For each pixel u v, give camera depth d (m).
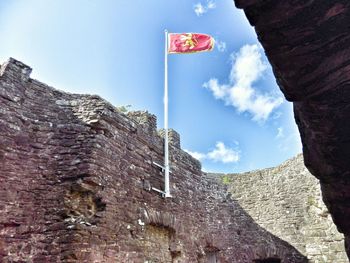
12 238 6.48
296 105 2.80
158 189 9.81
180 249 10.05
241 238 13.84
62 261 6.41
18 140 7.21
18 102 7.48
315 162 3.05
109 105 8.55
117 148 8.45
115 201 7.84
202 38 13.12
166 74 11.81
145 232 8.76
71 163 7.48
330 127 2.49
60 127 7.87
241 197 14.97
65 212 6.95
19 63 7.82
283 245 13.62
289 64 2.37
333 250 12.73
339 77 2.26
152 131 10.55
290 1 2.12
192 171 12.48
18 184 6.90
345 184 2.81
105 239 7.18
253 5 2.25
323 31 2.17
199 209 12.09
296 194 14.22
